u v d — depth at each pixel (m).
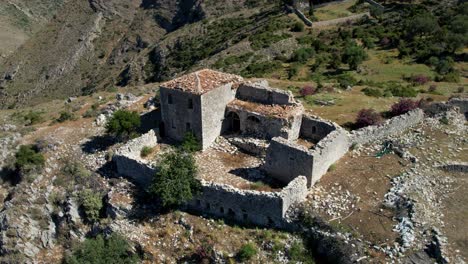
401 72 67.31
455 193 30.17
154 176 32.22
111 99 54.78
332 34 94.75
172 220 31.00
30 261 33.47
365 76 67.19
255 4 140.00
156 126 43.16
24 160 39.72
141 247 30.08
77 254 31.55
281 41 93.69
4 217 35.19
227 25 125.38
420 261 24.98
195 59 104.62
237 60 87.50
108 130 40.84
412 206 28.09
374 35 90.12
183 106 37.41
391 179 31.50
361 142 36.06
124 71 122.75
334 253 26.31
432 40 80.12
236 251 27.97
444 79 59.59
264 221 29.34
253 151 37.16
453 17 86.25
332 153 32.84
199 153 37.44
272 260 27.20
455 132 37.62
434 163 33.22
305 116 37.31
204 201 31.00
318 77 66.69
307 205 29.38
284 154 31.91
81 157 39.84
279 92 37.88
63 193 36.28
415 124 39.06
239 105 38.91
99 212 34.16
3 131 49.00
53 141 42.84
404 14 98.81
